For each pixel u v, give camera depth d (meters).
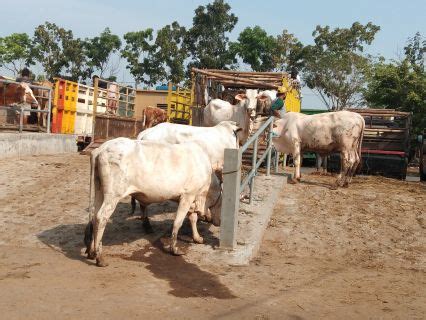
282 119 11.02
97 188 6.47
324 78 38.66
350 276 6.52
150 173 6.38
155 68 40.25
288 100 14.39
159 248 7.09
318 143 10.52
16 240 7.43
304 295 5.59
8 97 14.55
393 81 28.69
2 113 14.51
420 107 27.58
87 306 4.85
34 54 42.69
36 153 13.93
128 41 40.56
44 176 11.05
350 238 8.03
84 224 8.12
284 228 8.30
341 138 10.30
